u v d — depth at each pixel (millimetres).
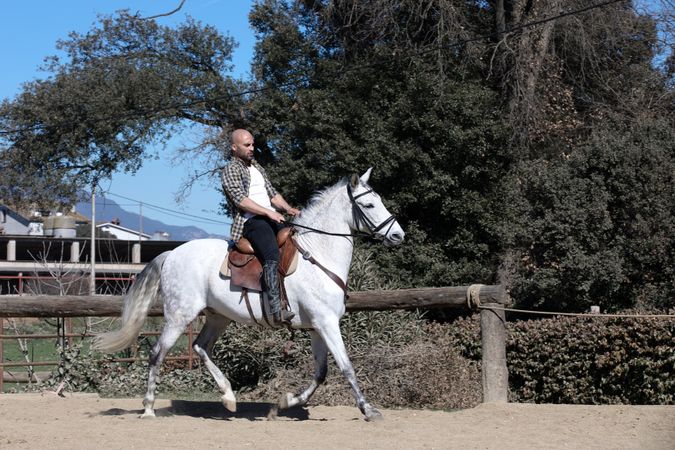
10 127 22469
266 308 7781
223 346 12477
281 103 21562
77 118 22312
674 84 21562
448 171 17500
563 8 19312
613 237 14914
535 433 7043
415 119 17266
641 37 22047
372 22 19703
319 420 8148
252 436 6953
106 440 6801
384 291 9328
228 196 7875
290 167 18828
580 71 21828
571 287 14891
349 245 7883
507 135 17688
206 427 7500
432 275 17109
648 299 14391
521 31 19016
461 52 18891
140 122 22078
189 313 8086
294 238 7902
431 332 12469
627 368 10836
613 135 15594
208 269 8039
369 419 7711
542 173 15273
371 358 10953
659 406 8336
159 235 48906
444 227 18031
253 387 12352
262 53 22281
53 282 20984
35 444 6660
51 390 11906
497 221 17234
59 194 22641
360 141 18219
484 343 8852
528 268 16359
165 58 23281
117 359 13023
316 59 21375
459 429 7293
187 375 12945
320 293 7637
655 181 14500
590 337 11195
